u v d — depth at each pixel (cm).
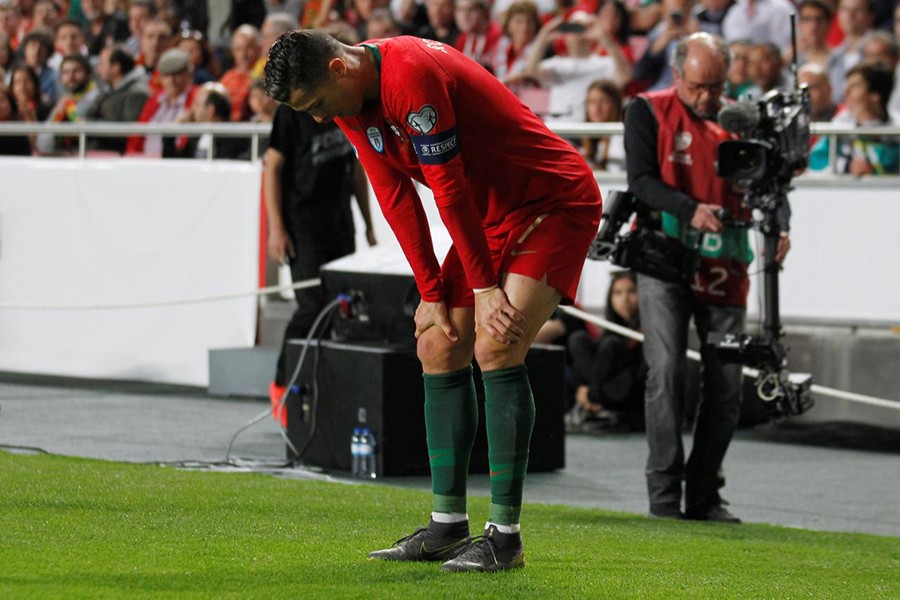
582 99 3475
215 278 2909
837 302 2625
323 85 1101
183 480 1788
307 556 1219
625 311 2653
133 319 2986
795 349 2645
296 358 2222
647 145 1869
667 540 1562
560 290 1178
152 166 2962
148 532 1318
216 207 2908
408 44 1129
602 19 3525
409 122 1109
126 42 4384
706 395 1891
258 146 3200
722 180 1875
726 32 3494
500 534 1184
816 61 3419
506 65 3622
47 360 3069
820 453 2514
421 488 2000
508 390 1170
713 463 1880
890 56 3284
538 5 3791
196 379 2925
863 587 1295
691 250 1852
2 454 1983
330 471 2148
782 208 1858
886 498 2078
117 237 2995
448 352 1204
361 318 2205
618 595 1117
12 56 4644
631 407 2686
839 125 2625
